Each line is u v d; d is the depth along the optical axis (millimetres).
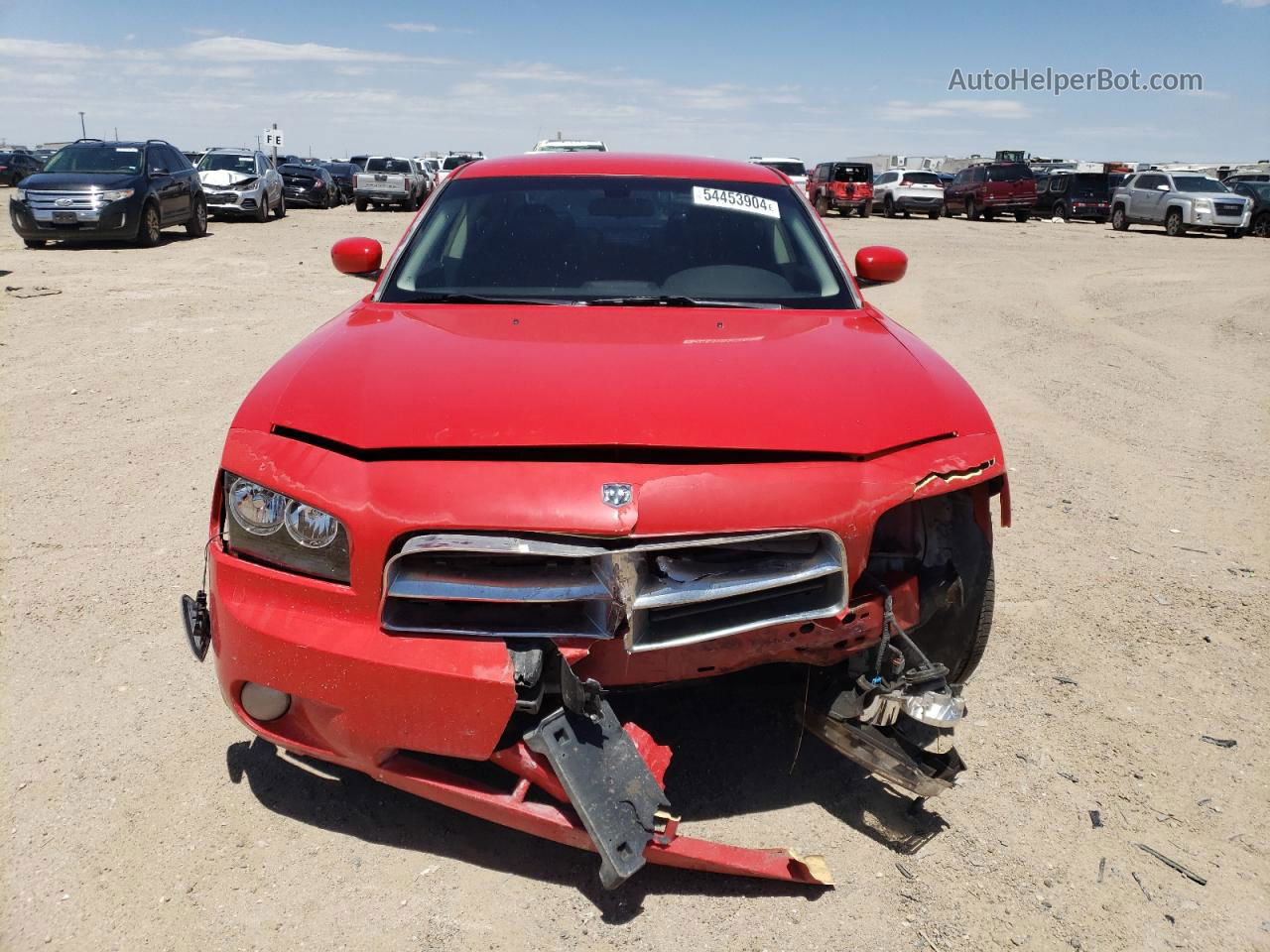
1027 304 12594
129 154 17094
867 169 33031
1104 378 8195
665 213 3561
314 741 2326
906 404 2514
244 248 16766
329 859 2430
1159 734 3029
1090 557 4379
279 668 2227
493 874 2389
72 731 2926
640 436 2240
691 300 3199
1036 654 3506
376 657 2150
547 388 2414
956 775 2725
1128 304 12797
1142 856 2494
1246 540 4609
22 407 6285
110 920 2223
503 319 2957
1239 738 3016
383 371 2520
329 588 2205
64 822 2535
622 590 2141
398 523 2146
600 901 2301
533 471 2189
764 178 3875
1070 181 33688
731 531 2174
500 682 2096
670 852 2227
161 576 3955
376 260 3785
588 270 3309
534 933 2205
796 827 2566
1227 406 7293
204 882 2346
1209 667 3436
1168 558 4383
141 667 3283
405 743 2184
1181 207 27047
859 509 2262
